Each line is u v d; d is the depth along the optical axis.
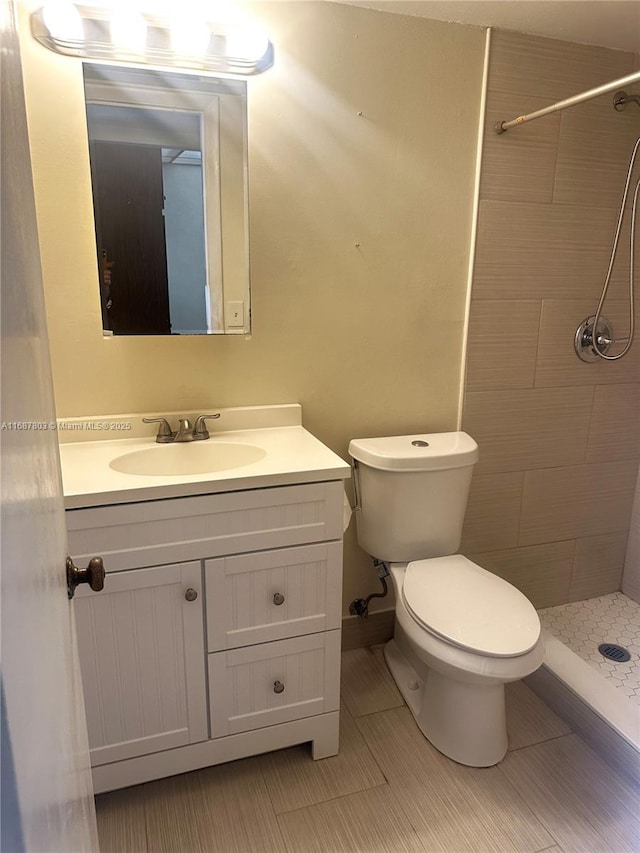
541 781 1.56
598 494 2.31
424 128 1.77
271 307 1.75
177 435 1.66
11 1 0.60
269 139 1.63
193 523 1.35
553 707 1.84
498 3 1.61
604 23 1.72
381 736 1.71
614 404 2.24
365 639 2.13
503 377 2.06
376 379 1.92
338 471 1.45
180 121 1.54
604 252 2.07
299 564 1.47
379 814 1.46
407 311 1.90
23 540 0.47
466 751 1.61
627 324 2.18
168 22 1.44
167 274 1.62
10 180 0.53
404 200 1.80
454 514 1.83
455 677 1.51
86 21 1.40
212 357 1.73
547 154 1.91
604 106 1.94
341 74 1.65
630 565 2.42
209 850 1.37
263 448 1.61
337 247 1.77
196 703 1.46
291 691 1.55
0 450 0.40
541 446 2.17
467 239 1.91
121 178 1.53
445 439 1.88
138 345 1.65
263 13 1.55
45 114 1.45
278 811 1.47
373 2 1.61
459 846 1.38
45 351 0.74
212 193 1.61
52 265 1.53
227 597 1.42
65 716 0.66
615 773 1.60
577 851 1.37
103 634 1.34
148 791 1.52
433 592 1.64
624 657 2.04
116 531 1.30
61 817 0.58
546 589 2.34
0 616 0.36
